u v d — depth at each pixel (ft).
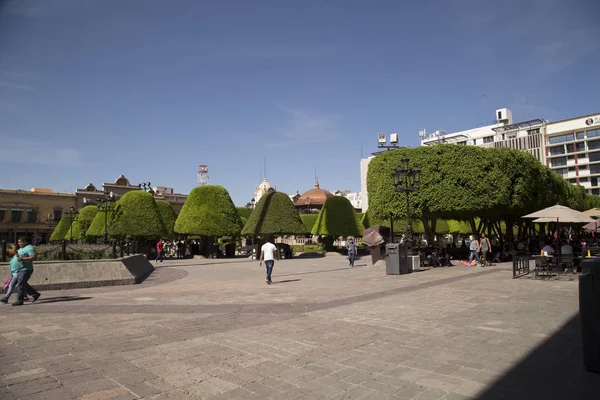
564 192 105.60
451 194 71.97
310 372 15.78
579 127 253.24
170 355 18.22
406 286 41.98
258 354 18.24
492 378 14.82
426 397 13.20
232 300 34.14
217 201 117.19
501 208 77.05
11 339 21.34
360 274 59.41
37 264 44.21
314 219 202.59
